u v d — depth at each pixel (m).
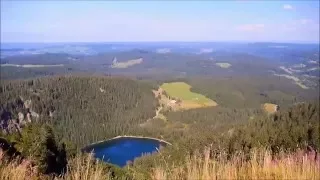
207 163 5.96
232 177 5.70
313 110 76.25
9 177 6.40
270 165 6.05
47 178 7.21
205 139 33.06
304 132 33.56
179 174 6.01
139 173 7.72
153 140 114.62
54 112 132.25
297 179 5.63
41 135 20.59
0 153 6.98
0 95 123.44
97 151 96.81
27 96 130.00
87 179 6.47
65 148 21.62
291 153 7.09
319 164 6.09
